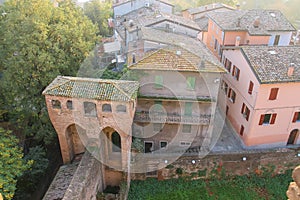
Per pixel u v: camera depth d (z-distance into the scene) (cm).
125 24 2558
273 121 2294
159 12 2825
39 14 2242
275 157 2169
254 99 2186
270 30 2805
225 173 2180
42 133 2112
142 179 2123
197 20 3719
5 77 2059
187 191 2091
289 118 2303
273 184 2161
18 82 2056
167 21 2488
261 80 2056
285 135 2389
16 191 1872
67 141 1928
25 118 2189
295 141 2469
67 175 1856
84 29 2569
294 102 2228
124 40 2167
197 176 2169
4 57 2141
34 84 2070
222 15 3183
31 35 2077
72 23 2458
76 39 2312
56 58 2148
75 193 1555
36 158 1970
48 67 2056
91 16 3862
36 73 2072
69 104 1759
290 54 2302
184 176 2156
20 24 2141
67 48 2272
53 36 2220
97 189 1886
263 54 2272
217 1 4909
